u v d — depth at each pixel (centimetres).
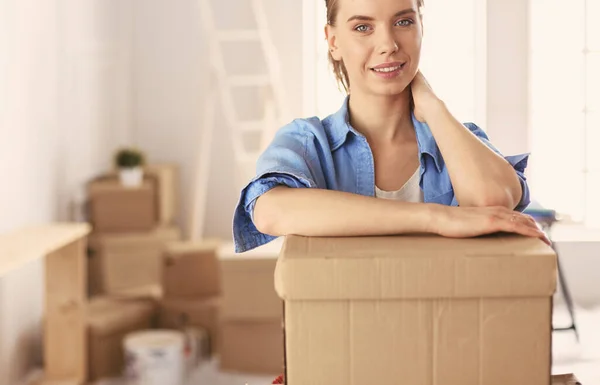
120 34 543
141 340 412
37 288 430
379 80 130
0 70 380
